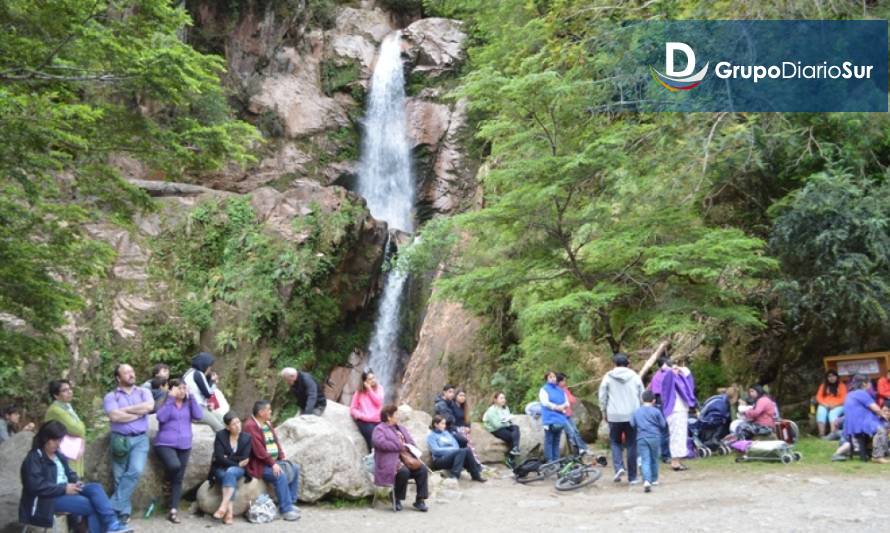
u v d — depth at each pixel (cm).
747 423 1252
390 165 3272
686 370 1205
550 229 1354
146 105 1630
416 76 3344
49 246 867
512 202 1290
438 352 2325
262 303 2322
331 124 3272
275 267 2384
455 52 3350
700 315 1508
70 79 786
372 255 2675
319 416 995
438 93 3300
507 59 2133
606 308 1459
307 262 2417
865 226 1283
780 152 1514
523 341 1595
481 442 1259
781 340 1616
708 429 1288
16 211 824
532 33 1991
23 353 914
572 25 1877
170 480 862
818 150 1484
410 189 3231
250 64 3244
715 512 834
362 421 1036
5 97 720
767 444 1148
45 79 801
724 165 1467
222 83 3108
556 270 1418
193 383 930
